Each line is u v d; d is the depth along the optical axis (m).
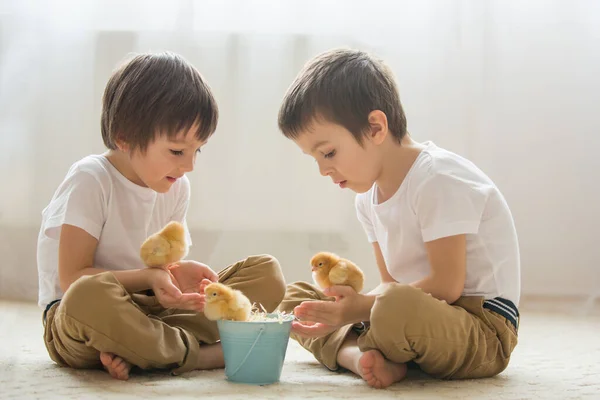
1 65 2.62
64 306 1.32
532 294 2.80
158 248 1.43
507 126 2.81
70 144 2.66
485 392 1.31
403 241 1.57
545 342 1.96
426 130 2.81
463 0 2.80
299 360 1.70
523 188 2.82
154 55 1.60
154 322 1.37
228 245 2.77
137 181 1.62
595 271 2.80
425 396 1.27
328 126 1.53
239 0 2.75
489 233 1.52
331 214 2.78
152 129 1.50
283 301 1.67
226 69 2.76
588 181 2.81
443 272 1.46
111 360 1.33
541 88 2.82
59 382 1.30
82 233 1.52
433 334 1.34
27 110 2.63
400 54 2.79
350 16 2.79
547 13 2.81
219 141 2.77
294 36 2.77
